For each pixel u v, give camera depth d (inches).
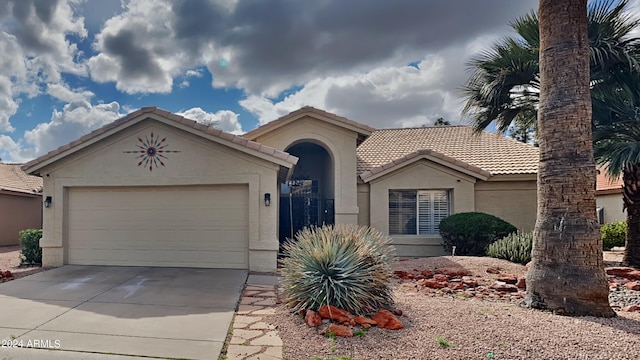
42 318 290.5
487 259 481.7
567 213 281.7
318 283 281.9
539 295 286.4
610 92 449.7
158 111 495.5
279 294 352.5
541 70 308.5
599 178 1005.8
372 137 927.0
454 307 290.7
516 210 660.7
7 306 322.3
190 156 503.2
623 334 226.4
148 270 481.7
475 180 663.1
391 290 314.2
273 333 258.5
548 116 297.6
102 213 518.9
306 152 868.6
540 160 303.3
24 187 943.0
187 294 365.4
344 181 661.9
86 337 251.9
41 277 438.0
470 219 574.6
